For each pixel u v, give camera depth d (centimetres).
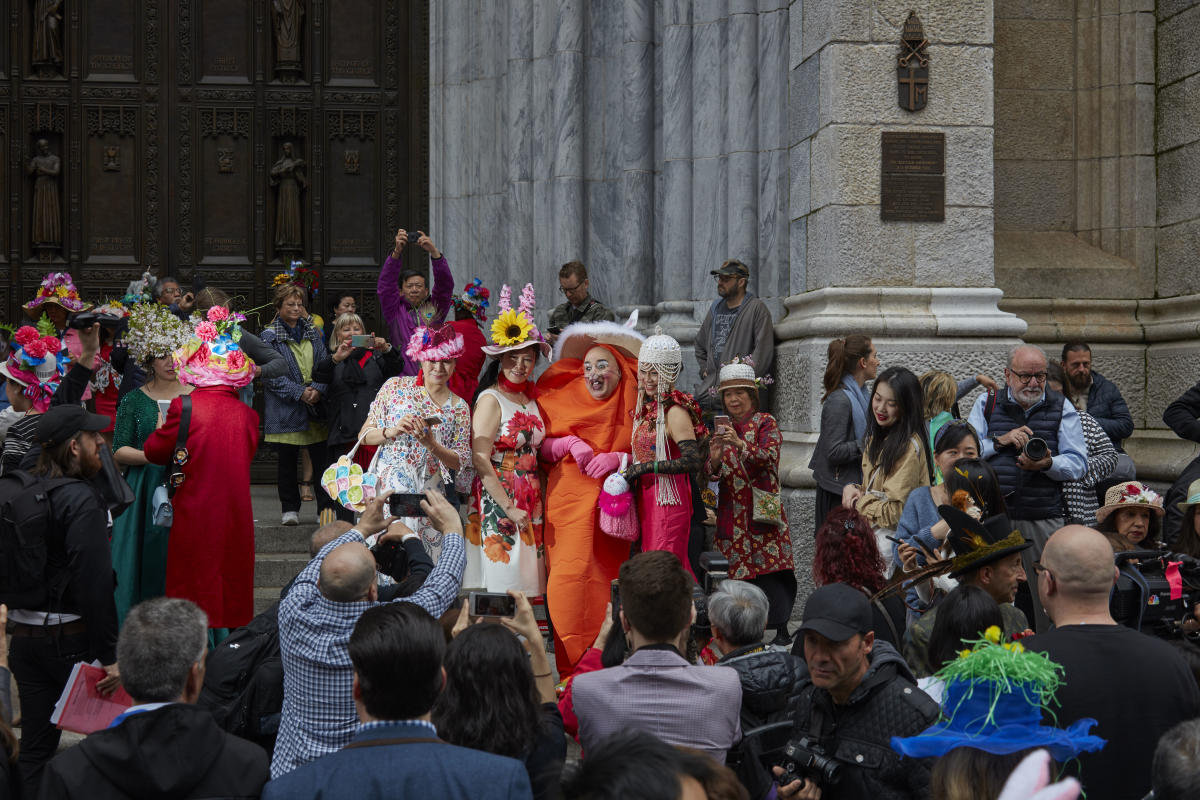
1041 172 935
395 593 412
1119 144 920
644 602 332
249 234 1113
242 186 1114
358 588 337
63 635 476
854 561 433
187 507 611
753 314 844
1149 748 304
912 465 556
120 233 1101
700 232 926
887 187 814
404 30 1124
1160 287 909
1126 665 309
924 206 817
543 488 641
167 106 1103
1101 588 323
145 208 1102
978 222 823
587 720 329
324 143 1116
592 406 612
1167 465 839
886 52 813
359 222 1123
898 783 312
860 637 316
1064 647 314
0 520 459
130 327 645
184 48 1105
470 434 610
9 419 717
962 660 247
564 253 972
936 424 630
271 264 1116
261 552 859
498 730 306
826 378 684
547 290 992
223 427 618
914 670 397
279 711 407
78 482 472
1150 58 916
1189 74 883
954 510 405
